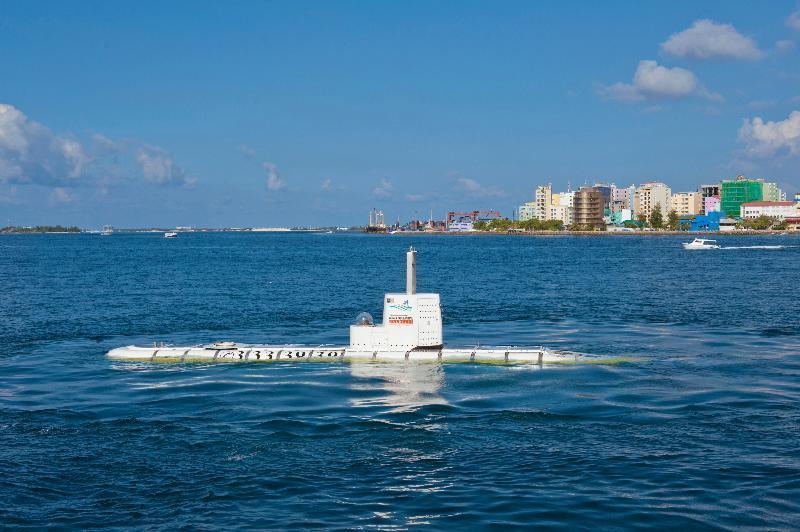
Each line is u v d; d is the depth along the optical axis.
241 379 46.06
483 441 33.16
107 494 27.38
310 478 28.91
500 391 42.50
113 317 80.56
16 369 50.09
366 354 52.53
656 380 45.56
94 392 42.84
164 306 91.69
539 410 38.22
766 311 84.25
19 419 36.91
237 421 36.38
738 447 32.03
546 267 174.62
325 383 44.69
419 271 163.88
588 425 35.50
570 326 72.88
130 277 144.00
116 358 53.75
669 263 187.88
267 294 108.62
